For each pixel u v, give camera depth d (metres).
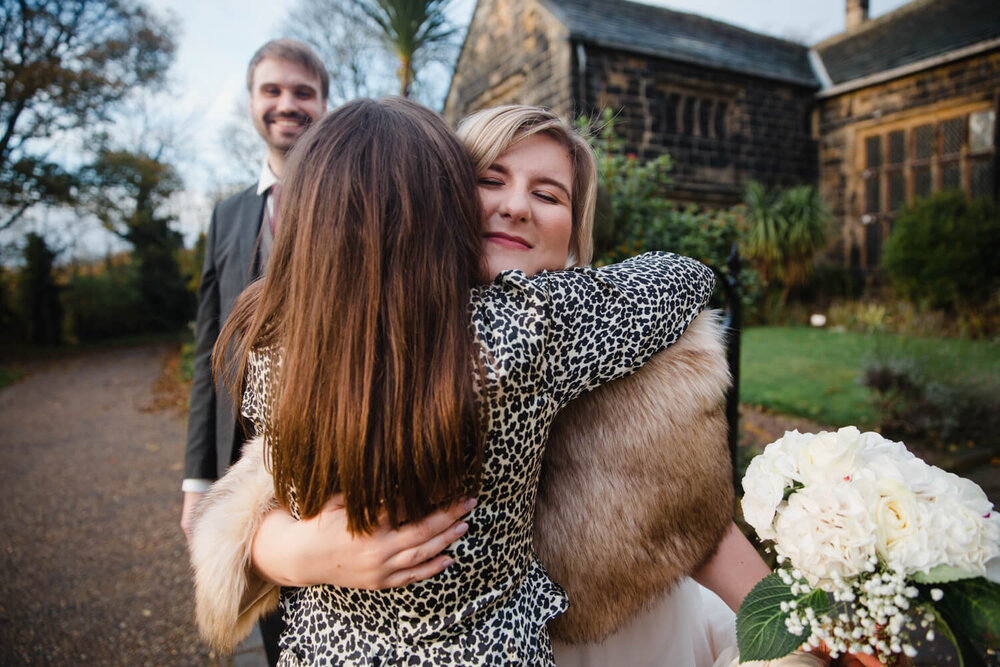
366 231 0.69
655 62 9.52
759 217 9.66
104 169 15.70
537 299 0.74
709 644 1.22
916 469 0.73
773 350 7.30
